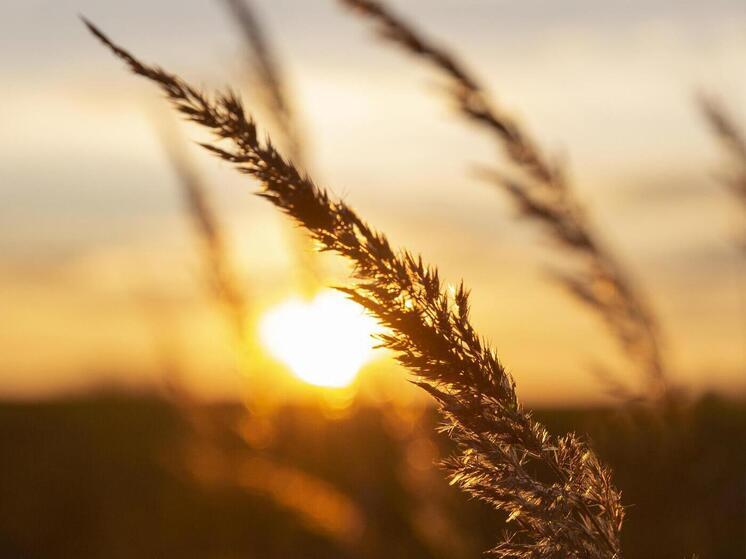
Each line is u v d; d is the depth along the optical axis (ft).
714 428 11.02
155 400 18.76
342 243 4.07
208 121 3.93
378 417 13.62
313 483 13.12
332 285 4.15
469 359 4.23
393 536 12.48
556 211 10.13
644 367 10.01
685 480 10.06
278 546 15.38
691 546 10.00
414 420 12.57
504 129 10.25
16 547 17.88
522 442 4.34
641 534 10.14
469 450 4.37
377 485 12.98
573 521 4.37
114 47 3.92
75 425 23.16
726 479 10.09
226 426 15.03
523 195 10.16
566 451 4.42
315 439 13.98
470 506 12.03
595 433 9.71
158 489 18.38
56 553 17.70
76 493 19.63
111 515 18.37
